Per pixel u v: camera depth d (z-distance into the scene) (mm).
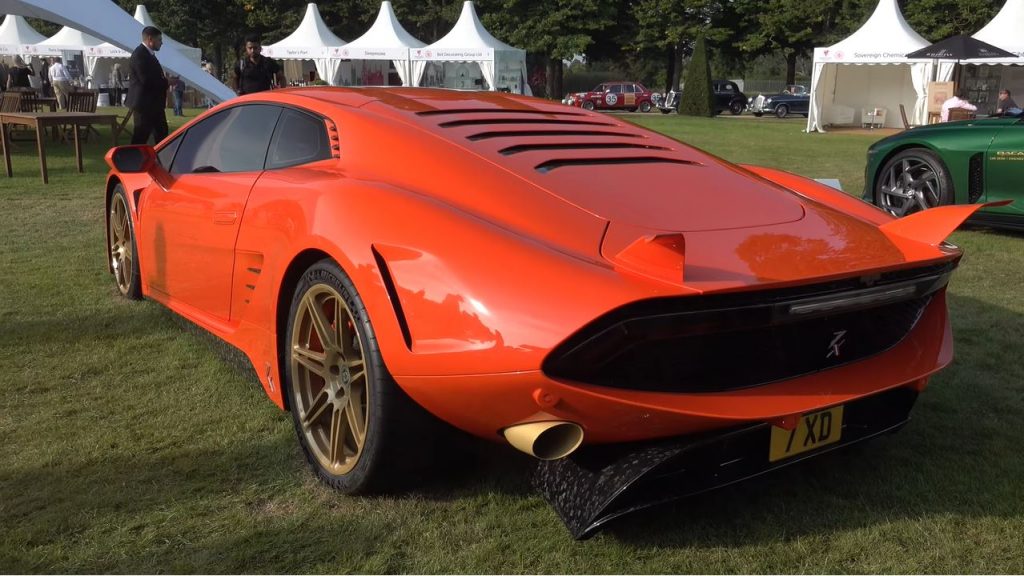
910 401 2221
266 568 1796
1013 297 4258
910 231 2154
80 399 2701
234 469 2242
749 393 1774
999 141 5492
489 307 1689
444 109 2578
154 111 8266
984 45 18219
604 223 1897
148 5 40375
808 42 41750
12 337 3301
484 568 1814
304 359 2219
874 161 6340
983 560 1865
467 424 1821
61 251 4934
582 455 1827
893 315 2080
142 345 3246
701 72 30781
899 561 1859
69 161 9789
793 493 2170
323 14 42750
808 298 1759
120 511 2012
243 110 2957
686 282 1638
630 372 1687
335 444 2111
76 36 26891
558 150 2344
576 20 40188
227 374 2959
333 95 2725
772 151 14258
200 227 2789
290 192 2299
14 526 1928
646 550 1895
